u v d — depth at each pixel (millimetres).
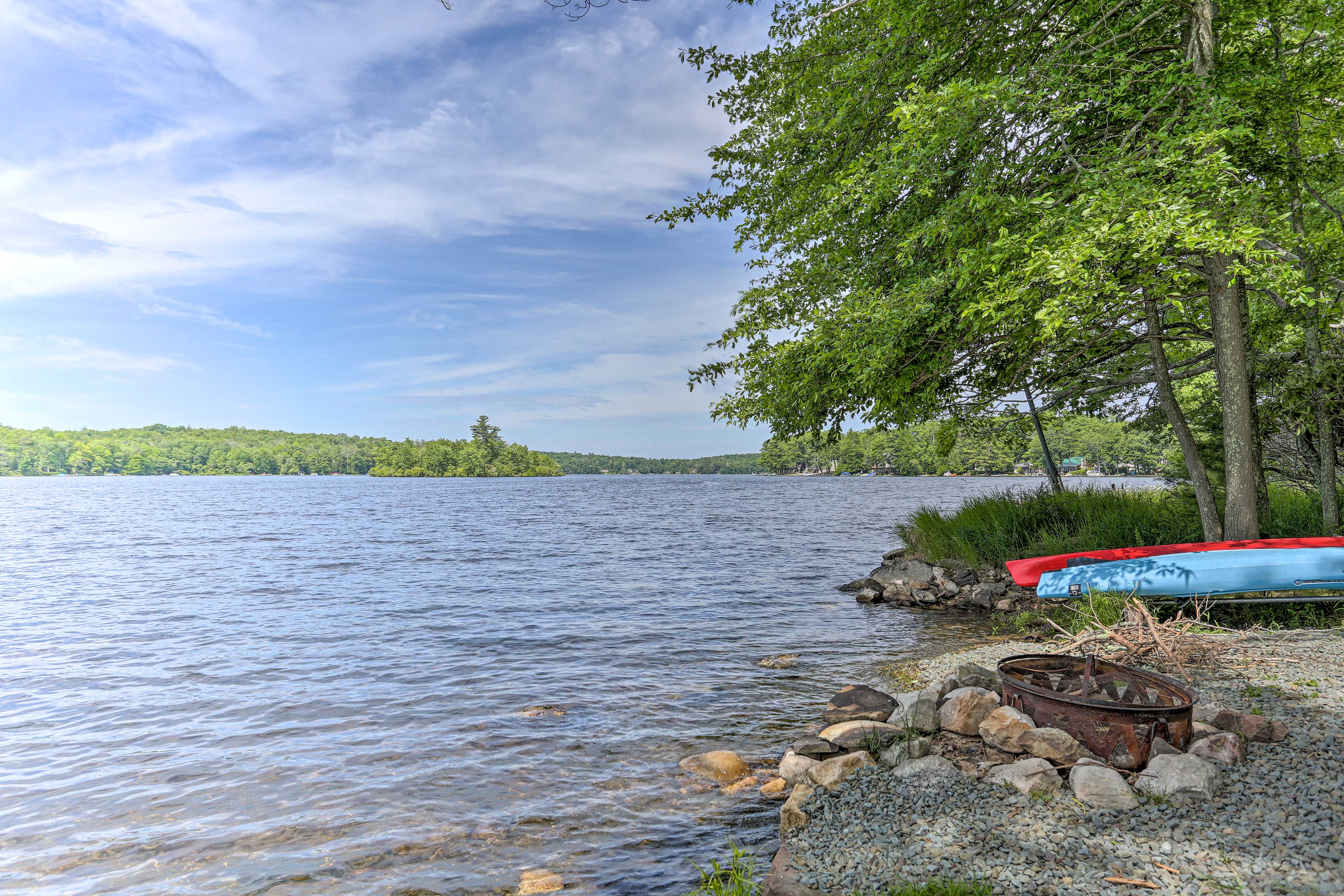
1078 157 10406
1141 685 5465
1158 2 9891
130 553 28109
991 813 4461
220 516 54094
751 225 14688
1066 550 14672
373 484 170375
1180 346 15711
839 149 12766
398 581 19656
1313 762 4574
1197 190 8328
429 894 4465
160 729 7816
